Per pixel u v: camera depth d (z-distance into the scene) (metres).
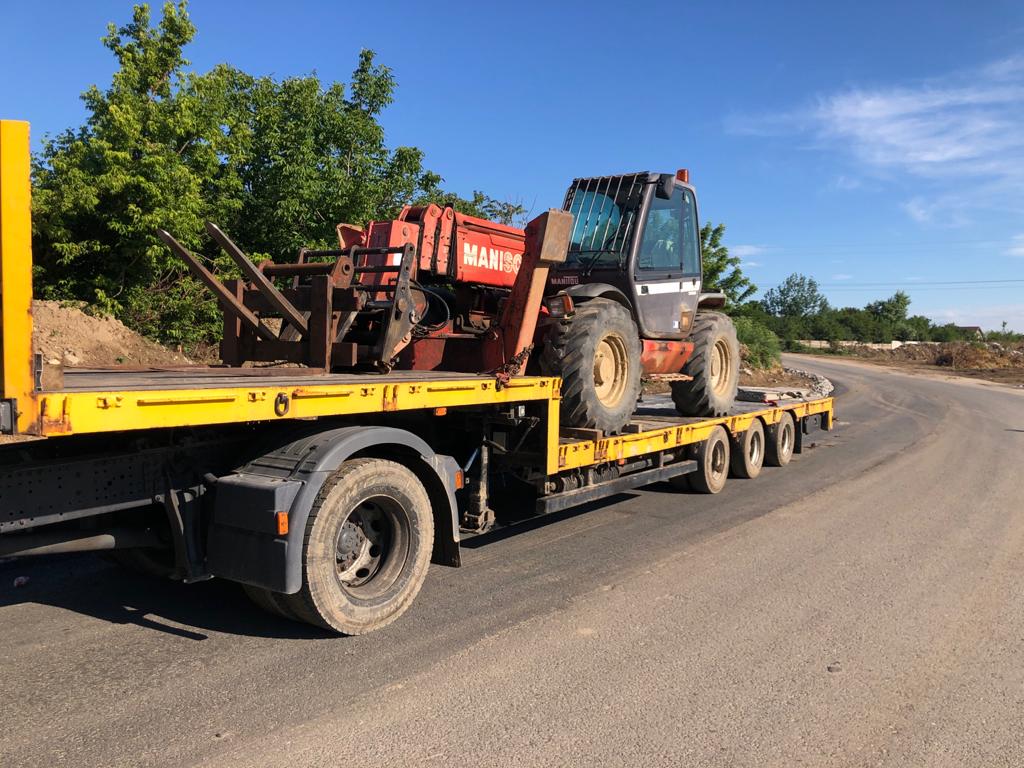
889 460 11.81
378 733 3.21
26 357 2.83
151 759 2.96
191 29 14.49
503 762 3.01
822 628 4.58
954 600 5.14
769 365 31.88
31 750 3.00
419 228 6.17
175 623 4.43
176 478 3.96
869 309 102.94
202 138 14.60
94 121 13.70
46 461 3.42
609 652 4.14
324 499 3.99
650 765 3.02
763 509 8.05
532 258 5.93
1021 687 3.82
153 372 4.96
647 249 7.86
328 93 17.19
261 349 5.54
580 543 6.50
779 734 3.30
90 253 13.42
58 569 5.44
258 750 3.05
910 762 3.10
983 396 27.28
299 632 4.32
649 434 7.21
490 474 6.11
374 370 5.46
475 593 5.09
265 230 16.22
